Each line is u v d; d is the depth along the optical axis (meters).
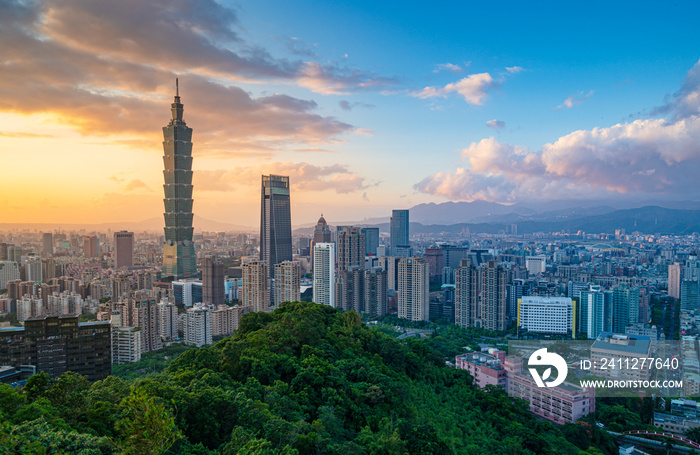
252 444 87.31
